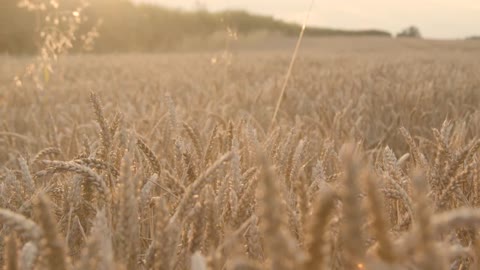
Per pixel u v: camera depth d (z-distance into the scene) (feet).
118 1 62.34
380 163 4.17
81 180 2.88
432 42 83.87
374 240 1.96
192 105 8.66
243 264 1.67
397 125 7.09
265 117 7.64
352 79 12.97
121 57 40.01
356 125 5.83
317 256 1.34
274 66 23.67
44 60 9.80
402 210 3.08
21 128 8.09
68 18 9.91
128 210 2.11
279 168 3.38
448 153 3.03
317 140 5.36
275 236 1.28
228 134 3.88
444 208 2.62
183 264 2.35
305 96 9.37
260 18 94.12
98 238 1.82
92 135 6.51
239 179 2.73
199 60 30.76
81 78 19.25
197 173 3.17
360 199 2.12
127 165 2.12
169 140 4.34
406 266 1.34
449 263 2.40
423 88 9.60
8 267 1.77
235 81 16.10
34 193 2.98
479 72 16.70
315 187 2.90
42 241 1.65
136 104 9.41
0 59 36.55
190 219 2.33
